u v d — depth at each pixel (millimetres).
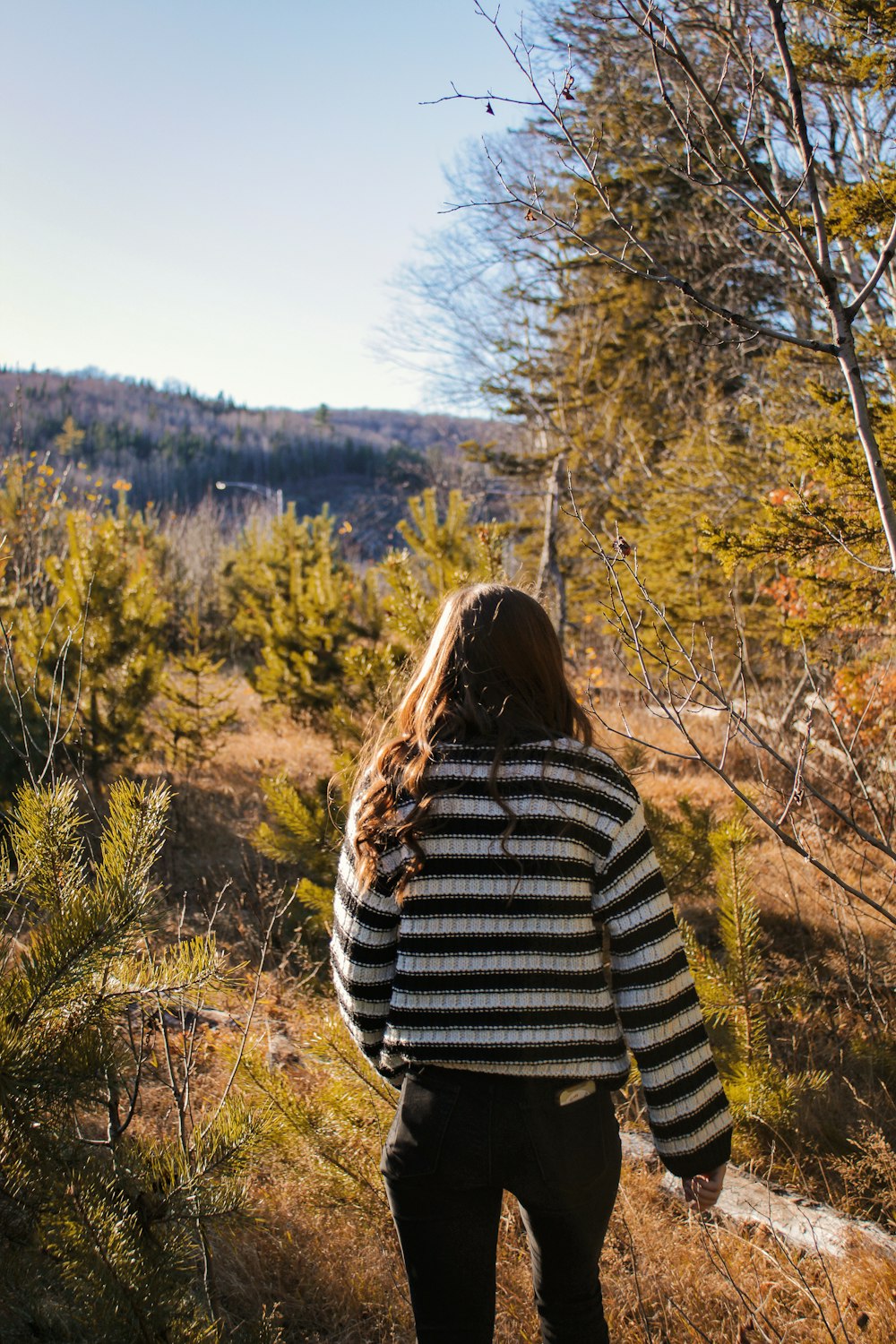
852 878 5352
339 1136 2617
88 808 5910
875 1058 3646
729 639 7727
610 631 8055
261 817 6859
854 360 2205
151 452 105062
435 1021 1553
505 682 1696
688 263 11570
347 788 3938
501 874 1578
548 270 16781
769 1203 2848
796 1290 2453
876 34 3662
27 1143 1833
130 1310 1693
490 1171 1539
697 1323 2334
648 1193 2891
